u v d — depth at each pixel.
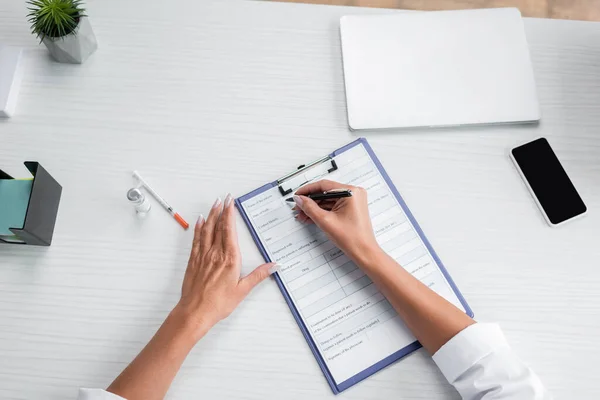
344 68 0.95
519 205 0.90
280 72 0.97
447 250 0.88
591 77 0.96
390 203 0.89
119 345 0.83
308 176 0.91
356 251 0.83
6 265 0.87
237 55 0.98
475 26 0.97
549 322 0.84
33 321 0.84
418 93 0.93
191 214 0.90
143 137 0.93
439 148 0.93
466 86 0.94
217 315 0.82
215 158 0.92
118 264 0.87
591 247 0.87
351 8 1.00
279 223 0.89
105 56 0.97
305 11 1.00
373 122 0.92
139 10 1.00
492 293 0.85
